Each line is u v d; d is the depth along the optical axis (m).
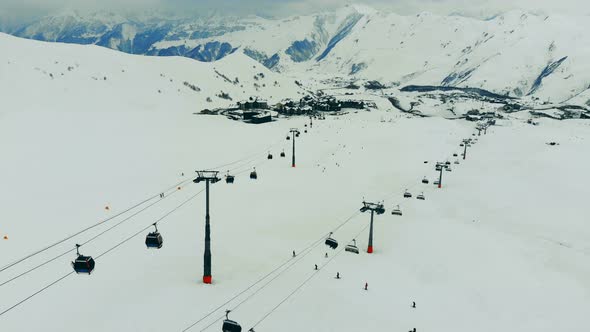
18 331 33.00
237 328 29.47
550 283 45.84
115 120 171.38
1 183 76.69
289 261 49.91
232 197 78.50
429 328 36.19
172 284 41.94
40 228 57.53
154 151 118.38
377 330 35.03
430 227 64.12
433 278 46.59
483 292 43.50
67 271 44.69
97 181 83.50
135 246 52.56
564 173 98.25
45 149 107.25
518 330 36.59
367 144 151.75
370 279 45.59
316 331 34.25
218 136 153.75
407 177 102.31
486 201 79.62
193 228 60.56
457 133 194.12
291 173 101.81
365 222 66.88
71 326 33.59
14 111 175.25
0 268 44.84
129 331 33.00
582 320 38.56
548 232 63.00
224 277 44.28
